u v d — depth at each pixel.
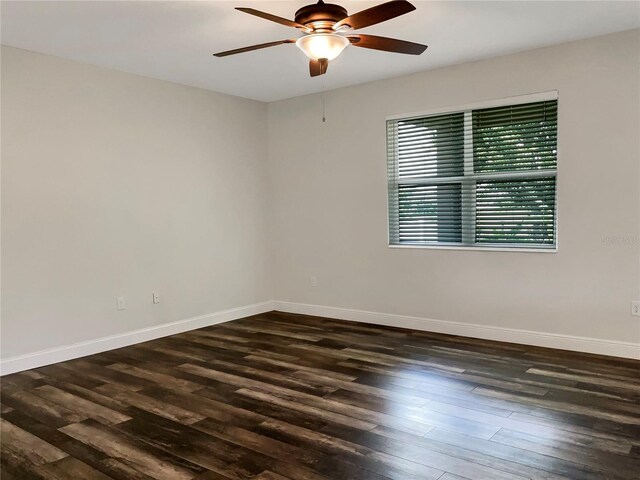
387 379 3.61
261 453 2.56
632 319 3.92
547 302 4.27
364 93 5.21
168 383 3.63
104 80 4.45
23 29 3.48
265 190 6.07
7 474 2.40
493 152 4.52
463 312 4.74
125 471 2.41
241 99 5.74
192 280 5.26
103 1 3.03
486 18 3.44
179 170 5.10
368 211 5.29
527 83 4.24
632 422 2.81
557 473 2.30
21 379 3.76
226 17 3.30
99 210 4.45
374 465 2.41
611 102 3.89
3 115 3.83
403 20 3.46
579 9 3.32
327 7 2.60
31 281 4.02
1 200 3.83
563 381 3.48
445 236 4.86
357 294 5.45
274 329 5.20
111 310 4.56
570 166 4.09
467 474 2.31
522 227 4.43
